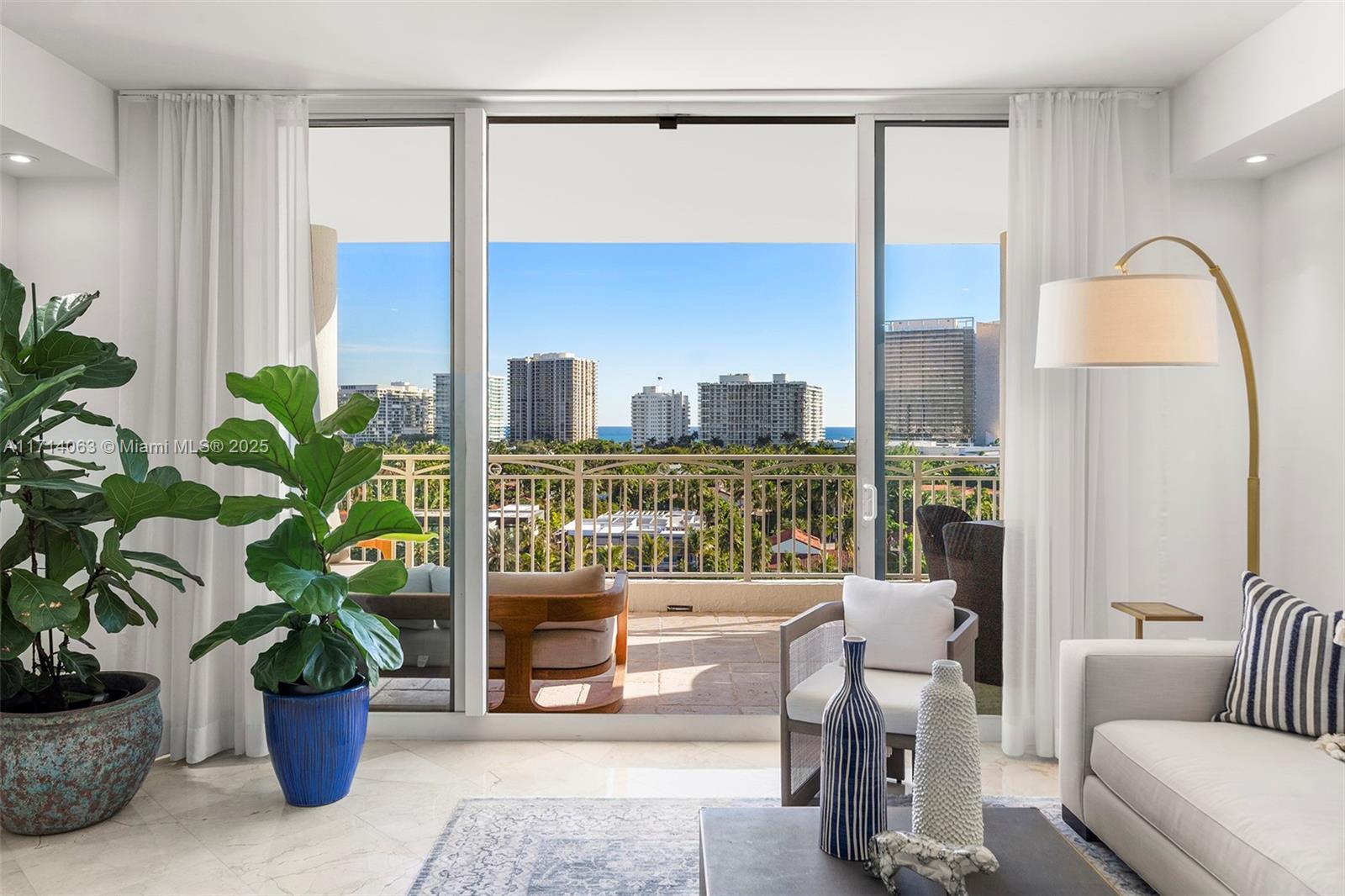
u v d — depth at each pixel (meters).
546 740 3.52
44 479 2.77
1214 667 2.51
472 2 2.69
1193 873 1.99
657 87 3.38
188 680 3.34
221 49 3.02
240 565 3.32
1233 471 3.43
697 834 2.65
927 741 1.72
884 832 1.66
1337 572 3.03
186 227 3.34
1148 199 3.38
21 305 2.82
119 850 2.57
